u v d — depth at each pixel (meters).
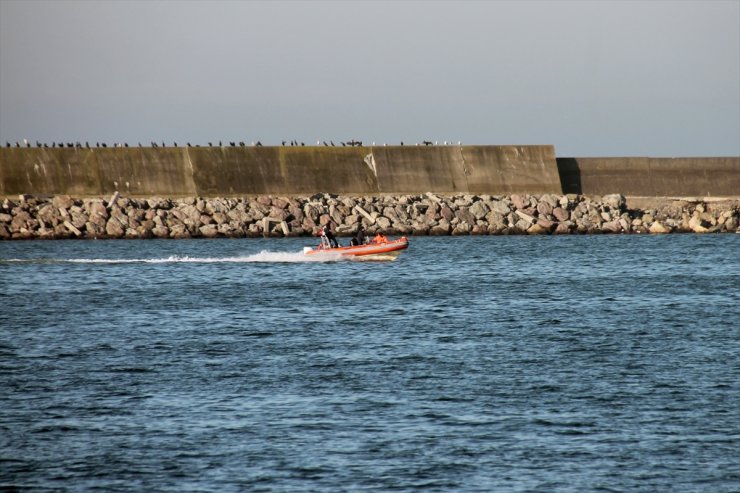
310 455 80.19
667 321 145.50
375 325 141.62
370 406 93.75
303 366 111.62
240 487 74.25
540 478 75.75
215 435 85.06
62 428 87.38
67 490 74.12
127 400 96.56
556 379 104.75
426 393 98.62
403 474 76.38
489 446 82.25
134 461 79.25
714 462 78.94
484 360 114.81
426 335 132.62
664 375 106.69
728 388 100.75
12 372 109.06
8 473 77.06
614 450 81.50
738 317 149.88
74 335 133.38
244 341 128.38
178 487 74.38
